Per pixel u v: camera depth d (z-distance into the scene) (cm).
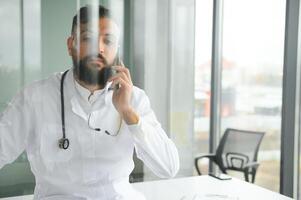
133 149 122
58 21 209
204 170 293
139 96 126
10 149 117
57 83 121
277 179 262
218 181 173
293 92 247
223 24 314
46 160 116
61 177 118
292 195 253
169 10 275
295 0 240
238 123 308
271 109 269
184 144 291
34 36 216
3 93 197
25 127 117
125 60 251
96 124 117
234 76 311
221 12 312
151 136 116
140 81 260
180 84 288
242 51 299
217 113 328
